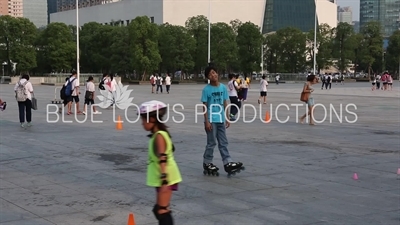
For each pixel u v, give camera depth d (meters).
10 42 71.19
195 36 76.69
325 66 87.69
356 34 91.12
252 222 6.46
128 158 10.99
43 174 9.34
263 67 86.69
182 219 6.57
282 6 116.88
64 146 12.67
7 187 8.32
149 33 69.19
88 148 12.36
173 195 7.80
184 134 15.02
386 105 28.55
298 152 11.87
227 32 76.06
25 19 71.44
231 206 7.21
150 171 4.96
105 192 7.99
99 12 121.00
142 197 7.68
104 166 10.10
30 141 13.52
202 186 8.42
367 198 7.69
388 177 9.19
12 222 6.43
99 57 75.81
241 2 112.94
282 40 86.25
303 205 7.28
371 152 11.91
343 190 8.19
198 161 10.64
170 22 104.00
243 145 12.95
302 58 85.50
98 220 6.52
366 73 108.94
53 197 7.68
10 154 11.45
